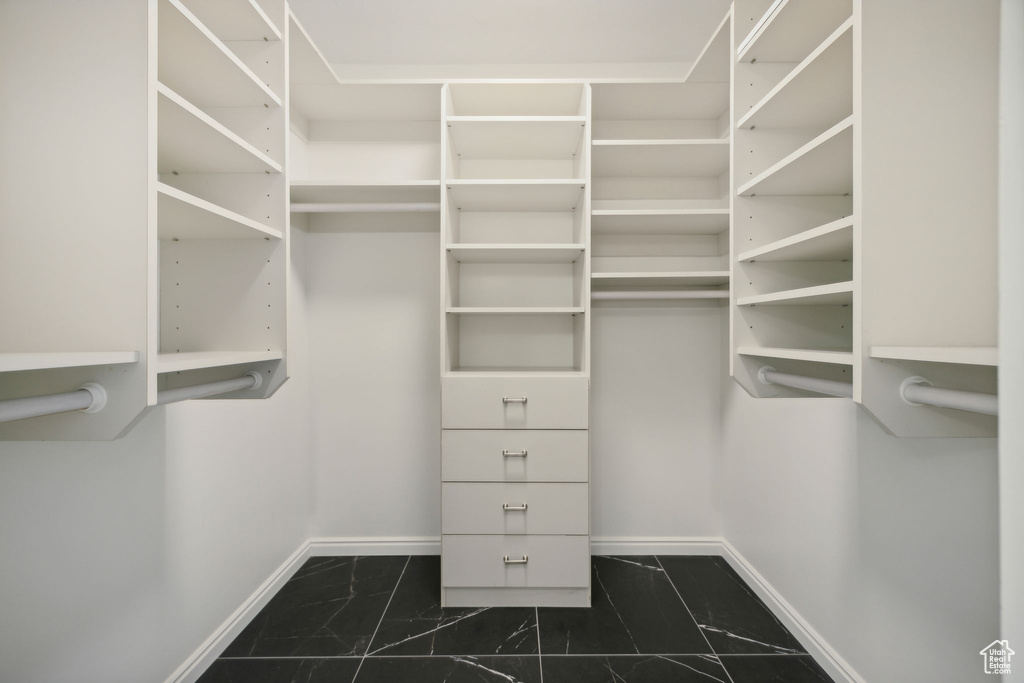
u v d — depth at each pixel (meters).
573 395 1.93
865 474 1.41
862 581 1.42
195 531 1.56
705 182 2.38
